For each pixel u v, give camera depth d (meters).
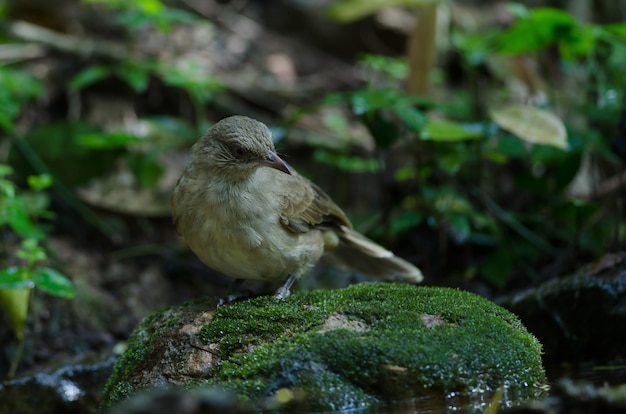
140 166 13.94
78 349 11.73
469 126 12.09
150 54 16.25
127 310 12.45
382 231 13.38
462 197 12.99
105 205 14.28
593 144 12.50
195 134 13.66
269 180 8.96
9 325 11.62
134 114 15.52
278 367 7.21
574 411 6.65
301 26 18.03
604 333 10.00
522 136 11.05
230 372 7.41
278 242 8.90
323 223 9.79
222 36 17.39
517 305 10.42
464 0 17.86
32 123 15.03
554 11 11.50
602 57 13.88
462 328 7.63
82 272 12.87
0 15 15.80
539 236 13.21
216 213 8.66
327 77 17.19
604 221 12.84
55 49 15.73
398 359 7.18
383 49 17.73
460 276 12.94
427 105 12.08
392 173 14.69
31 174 14.05
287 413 7.02
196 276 13.63
